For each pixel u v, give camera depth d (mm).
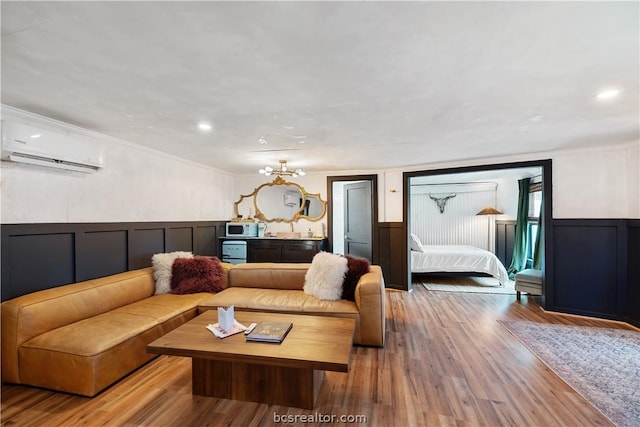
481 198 7152
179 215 4293
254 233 5387
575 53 1525
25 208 2412
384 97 2088
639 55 1545
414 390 2105
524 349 2756
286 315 2500
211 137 3135
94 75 1752
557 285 3842
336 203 5836
